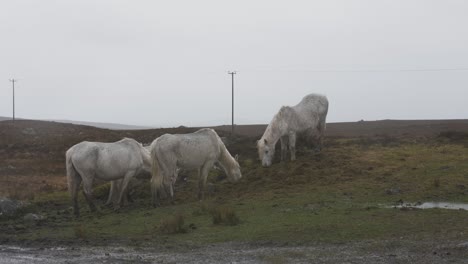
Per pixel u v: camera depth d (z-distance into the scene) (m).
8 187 26.50
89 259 10.25
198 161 17.69
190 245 11.39
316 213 14.01
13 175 31.89
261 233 12.18
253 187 19.02
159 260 10.03
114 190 18.25
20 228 14.46
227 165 19.08
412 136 29.50
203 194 17.91
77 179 17.11
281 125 21.19
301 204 15.61
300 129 21.88
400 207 14.53
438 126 48.12
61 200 20.55
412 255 9.85
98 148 16.88
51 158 39.44
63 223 15.27
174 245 11.43
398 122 67.19
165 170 17.28
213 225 13.49
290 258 9.94
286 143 22.06
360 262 9.52
